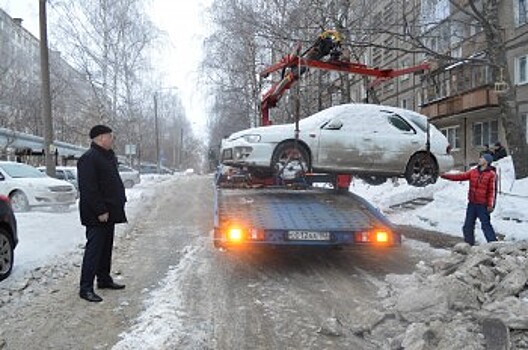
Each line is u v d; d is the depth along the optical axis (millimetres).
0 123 37250
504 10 26484
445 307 4824
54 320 5223
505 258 5715
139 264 7906
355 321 5012
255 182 10500
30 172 16312
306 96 23031
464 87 29203
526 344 4098
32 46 53719
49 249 8820
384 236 7281
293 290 6336
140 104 39625
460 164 31312
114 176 6223
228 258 8281
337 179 10906
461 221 11672
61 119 41375
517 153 14617
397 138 10422
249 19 20875
